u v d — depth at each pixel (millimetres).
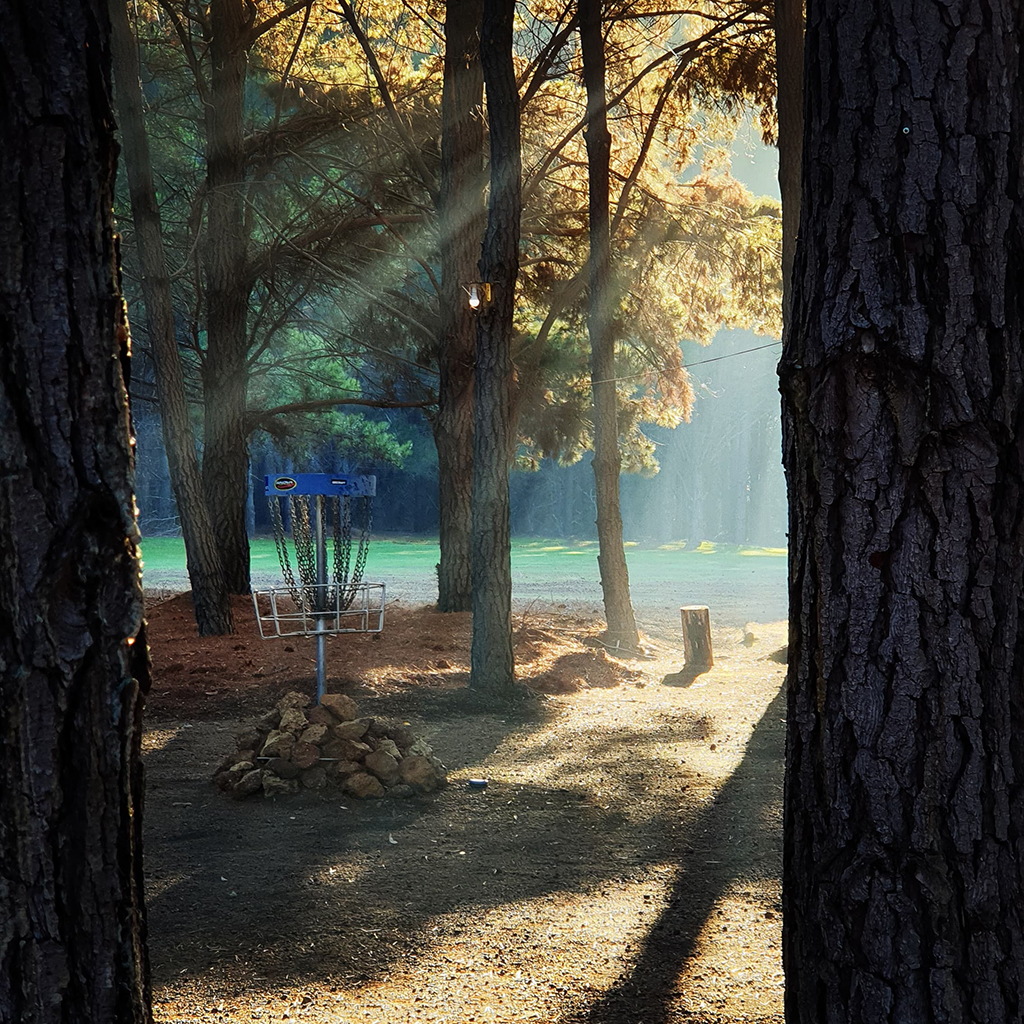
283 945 4148
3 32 1778
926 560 2033
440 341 14773
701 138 17141
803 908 2184
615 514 14055
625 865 5199
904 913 2035
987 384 2014
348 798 6434
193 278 17531
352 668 10445
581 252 17469
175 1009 3555
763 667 12484
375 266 16812
